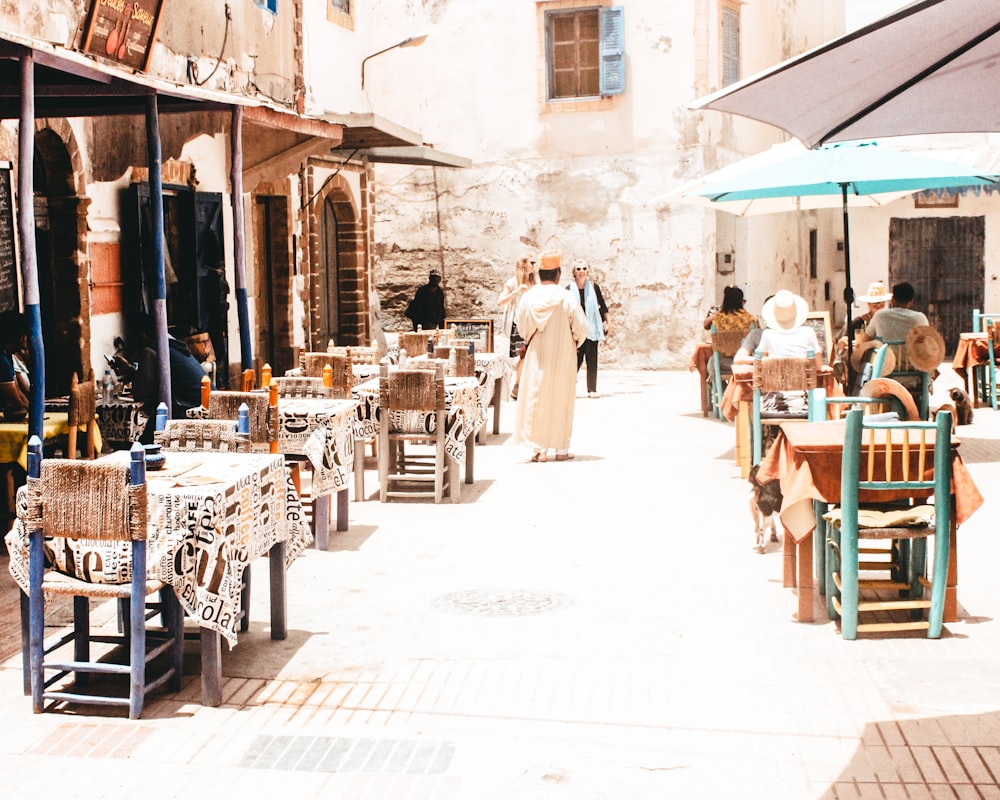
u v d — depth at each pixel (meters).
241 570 5.79
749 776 4.84
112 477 5.27
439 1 24.66
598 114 24.05
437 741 5.22
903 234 28.88
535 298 12.37
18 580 5.59
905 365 11.49
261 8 15.59
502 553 8.59
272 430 7.94
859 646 6.41
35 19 8.87
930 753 5.03
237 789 4.77
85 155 11.80
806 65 3.95
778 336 10.86
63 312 11.77
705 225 23.72
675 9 23.52
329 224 21.09
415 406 10.30
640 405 17.70
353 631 6.78
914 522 6.57
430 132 24.97
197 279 14.35
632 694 5.75
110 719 5.47
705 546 8.74
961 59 4.05
